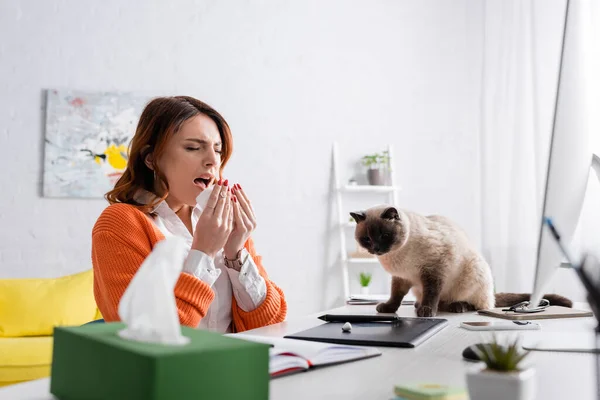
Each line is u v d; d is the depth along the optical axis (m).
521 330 1.25
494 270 3.86
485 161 4.00
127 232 1.34
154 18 3.89
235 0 4.05
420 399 0.64
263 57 4.08
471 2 4.30
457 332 1.21
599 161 1.20
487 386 0.63
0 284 2.99
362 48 4.25
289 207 4.06
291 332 1.22
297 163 4.09
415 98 4.28
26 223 3.64
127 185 1.49
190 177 1.44
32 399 0.69
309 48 4.16
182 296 1.18
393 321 1.31
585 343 1.04
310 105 4.14
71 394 0.64
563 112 1.11
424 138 4.27
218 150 1.50
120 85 3.82
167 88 3.89
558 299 1.78
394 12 4.30
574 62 1.10
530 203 3.72
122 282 1.28
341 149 4.18
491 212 3.92
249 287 1.48
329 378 0.79
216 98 3.98
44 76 3.71
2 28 3.65
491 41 4.02
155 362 0.53
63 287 3.05
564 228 1.14
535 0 3.71
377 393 0.71
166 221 1.51
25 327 2.89
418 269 1.60
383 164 4.18
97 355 0.60
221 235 1.30
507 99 3.88
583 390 0.74
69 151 3.70
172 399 0.54
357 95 4.22
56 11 3.74
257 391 0.60
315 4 4.19
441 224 1.71
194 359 0.55
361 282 3.92
